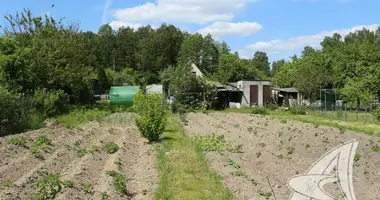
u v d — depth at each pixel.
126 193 11.32
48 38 43.31
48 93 33.53
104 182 12.02
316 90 56.28
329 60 70.81
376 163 14.55
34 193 10.58
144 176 13.29
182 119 33.09
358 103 42.28
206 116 38.31
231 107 56.50
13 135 21.39
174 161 15.35
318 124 26.80
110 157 16.22
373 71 51.25
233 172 13.42
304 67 65.25
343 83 57.22
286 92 63.50
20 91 31.31
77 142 19.55
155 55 115.06
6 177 13.02
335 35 103.56
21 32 45.53
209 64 105.31
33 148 16.86
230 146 19.11
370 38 93.50
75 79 42.16
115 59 129.00
